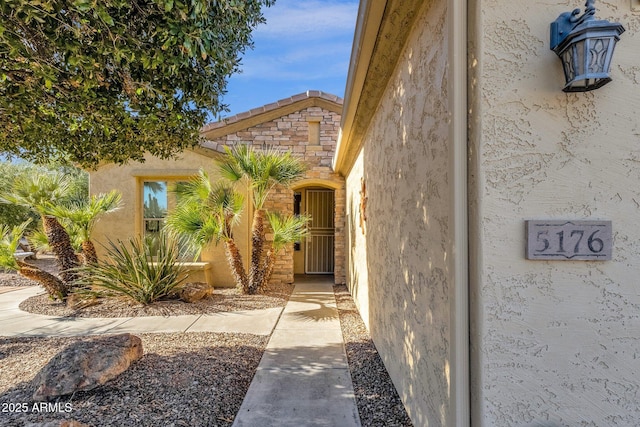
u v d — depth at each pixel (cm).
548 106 174
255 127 1030
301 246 1224
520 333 174
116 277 705
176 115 375
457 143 184
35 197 729
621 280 173
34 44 270
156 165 924
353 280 770
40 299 753
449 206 190
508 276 175
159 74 317
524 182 175
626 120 174
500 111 175
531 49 174
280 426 287
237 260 844
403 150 314
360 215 642
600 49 154
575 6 173
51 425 247
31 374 377
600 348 173
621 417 173
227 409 312
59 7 223
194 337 511
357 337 523
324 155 1016
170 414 296
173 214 813
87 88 286
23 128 363
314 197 1231
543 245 172
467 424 181
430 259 234
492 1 176
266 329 558
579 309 174
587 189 174
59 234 752
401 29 288
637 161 173
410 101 290
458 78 184
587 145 174
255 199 860
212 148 921
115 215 909
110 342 385
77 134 437
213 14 296
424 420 249
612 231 173
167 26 263
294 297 817
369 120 521
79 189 1001
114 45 254
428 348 239
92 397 318
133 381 350
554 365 174
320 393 343
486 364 174
